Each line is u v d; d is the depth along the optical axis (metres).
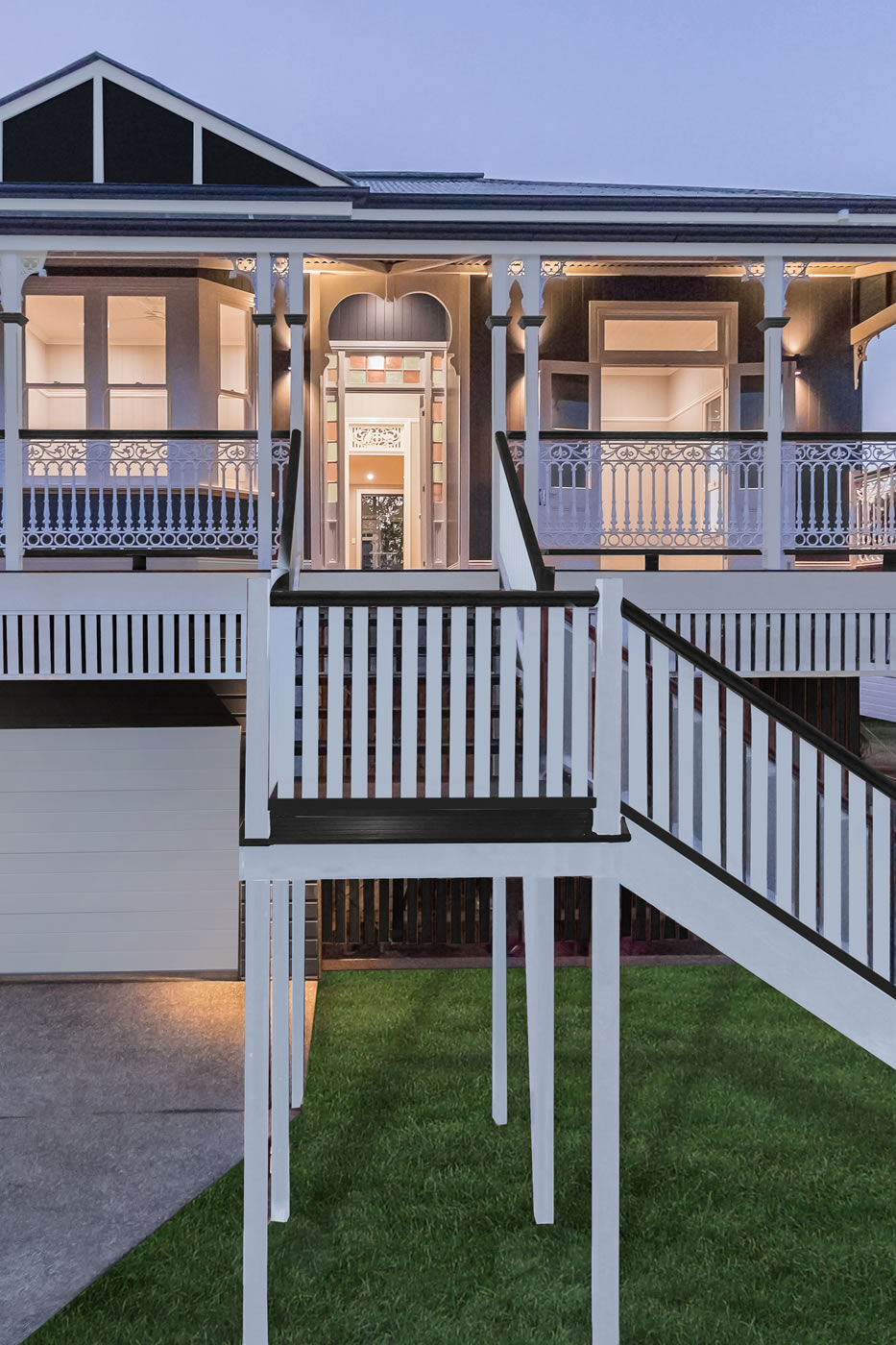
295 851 3.49
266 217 7.14
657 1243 3.97
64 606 6.85
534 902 4.45
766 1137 4.82
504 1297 3.67
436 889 7.88
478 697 3.62
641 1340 3.43
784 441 7.95
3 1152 4.83
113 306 9.55
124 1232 4.12
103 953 7.77
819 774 4.56
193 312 9.44
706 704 4.13
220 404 9.90
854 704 8.71
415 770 3.62
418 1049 5.90
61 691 7.70
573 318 10.34
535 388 7.68
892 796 4.10
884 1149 4.70
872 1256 3.88
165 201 7.24
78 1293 3.71
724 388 10.48
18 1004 7.05
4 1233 4.12
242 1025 6.62
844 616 7.48
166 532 7.36
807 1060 5.72
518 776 5.16
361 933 7.86
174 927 7.80
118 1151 4.84
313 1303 3.63
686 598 7.41
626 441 7.87
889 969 4.12
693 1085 5.39
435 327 10.44
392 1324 3.52
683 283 10.41
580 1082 5.44
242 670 6.94
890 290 10.11
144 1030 6.52
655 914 8.12
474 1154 4.68
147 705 7.74
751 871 4.10
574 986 7.04
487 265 9.55
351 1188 4.39
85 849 7.75
